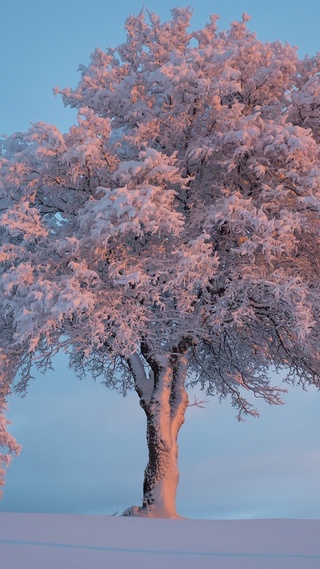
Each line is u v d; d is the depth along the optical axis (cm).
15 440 1933
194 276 1456
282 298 1482
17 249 1492
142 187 1390
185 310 1555
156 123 1634
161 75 1506
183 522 1270
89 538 1041
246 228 1620
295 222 1455
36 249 1552
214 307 1560
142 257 1577
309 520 1298
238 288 1540
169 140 1653
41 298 1391
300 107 1631
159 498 1658
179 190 1677
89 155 1470
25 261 1544
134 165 1398
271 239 1430
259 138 1525
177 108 1572
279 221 1434
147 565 815
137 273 1380
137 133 1583
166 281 1575
